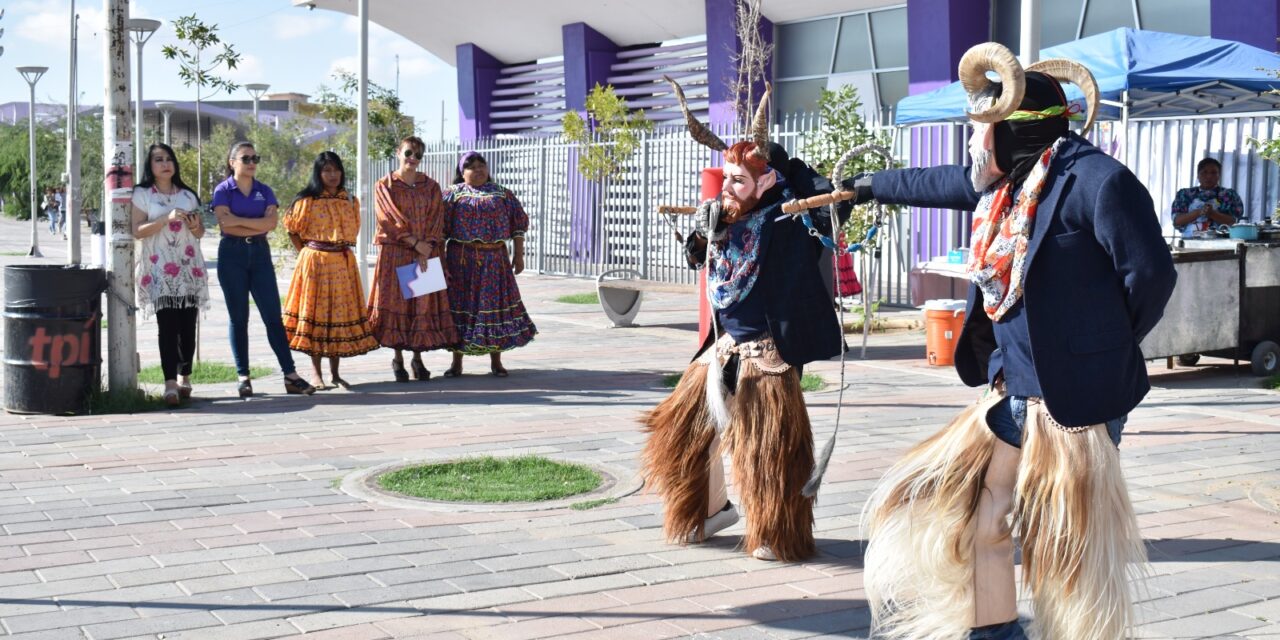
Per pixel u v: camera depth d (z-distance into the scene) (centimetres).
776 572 521
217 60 2167
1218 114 1346
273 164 3238
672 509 554
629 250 2167
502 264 1049
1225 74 1184
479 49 3141
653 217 2098
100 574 510
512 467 705
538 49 3011
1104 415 369
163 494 644
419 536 569
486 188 1044
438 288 1005
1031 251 372
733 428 531
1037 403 375
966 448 385
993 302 383
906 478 392
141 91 2511
